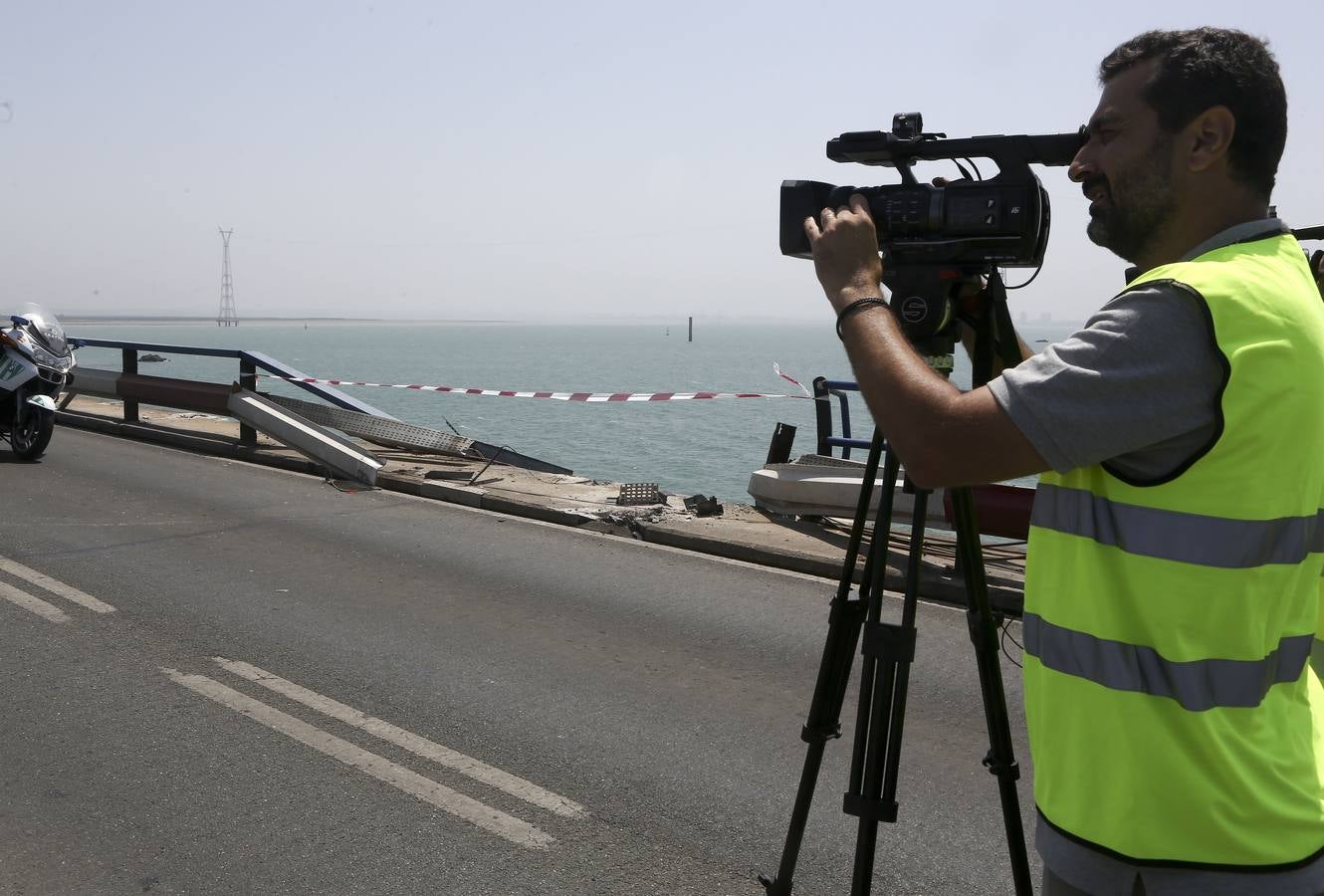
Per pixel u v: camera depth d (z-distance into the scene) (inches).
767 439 1079.0
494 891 133.3
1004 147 73.9
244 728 179.5
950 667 222.4
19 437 435.2
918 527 78.4
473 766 168.6
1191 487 55.9
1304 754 59.3
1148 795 57.1
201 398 486.9
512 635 235.5
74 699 189.3
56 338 432.8
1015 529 270.4
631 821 152.3
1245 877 56.6
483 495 381.7
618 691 203.5
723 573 294.2
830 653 86.9
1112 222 63.9
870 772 77.6
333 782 161.2
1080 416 56.2
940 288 75.4
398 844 143.6
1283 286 56.8
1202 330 54.8
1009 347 80.2
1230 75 58.4
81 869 135.2
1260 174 60.1
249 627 233.6
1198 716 56.0
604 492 393.4
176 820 147.9
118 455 468.8
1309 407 55.5
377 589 268.8
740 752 176.9
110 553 293.9
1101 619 58.4
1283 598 57.4
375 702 193.6
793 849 89.9
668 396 407.2
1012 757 78.2
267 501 377.1
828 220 71.1
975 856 145.9
